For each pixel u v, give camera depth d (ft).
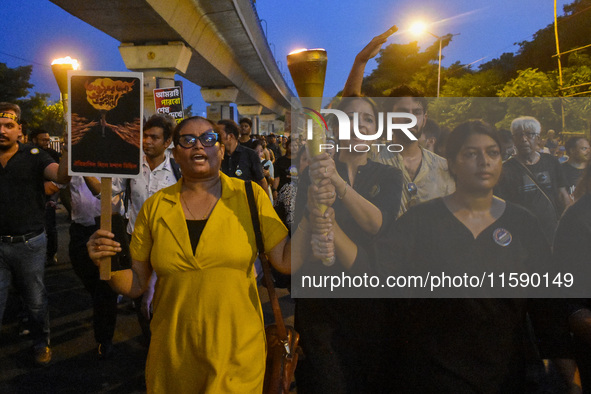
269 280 6.23
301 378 6.21
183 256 5.75
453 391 5.28
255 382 5.61
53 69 6.63
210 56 80.28
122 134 5.38
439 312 5.39
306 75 4.91
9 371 10.96
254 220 6.00
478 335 5.27
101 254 5.40
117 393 9.95
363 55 5.57
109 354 11.54
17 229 10.49
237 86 115.44
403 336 5.73
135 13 50.85
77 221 12.54
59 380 10.50
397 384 5.85
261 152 24.17
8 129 10.19
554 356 5.58
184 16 59.21
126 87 5.38
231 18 68.59
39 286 11.01
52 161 10.84
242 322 5.68
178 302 5.71
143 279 6.21
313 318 5.98
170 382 5.72
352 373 5.91
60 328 13.64
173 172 11.51
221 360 5.52
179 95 24.59
